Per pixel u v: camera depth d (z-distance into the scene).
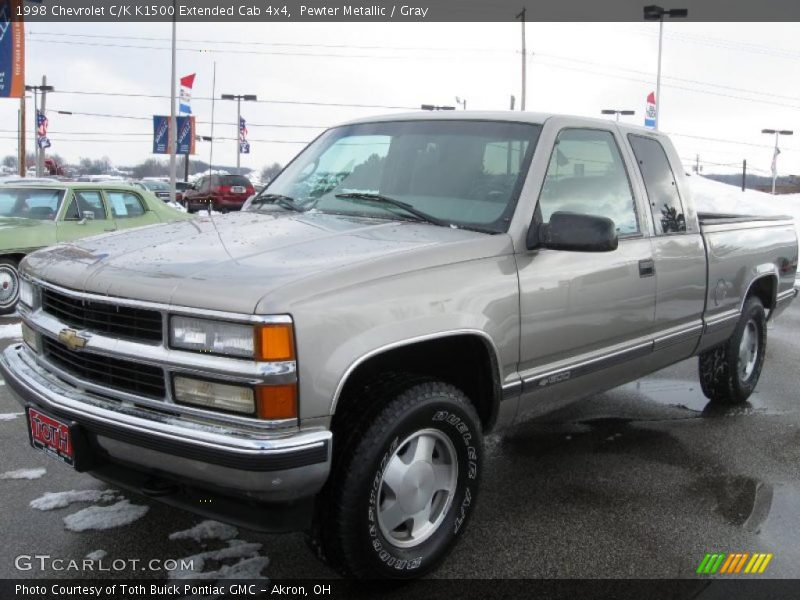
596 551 3.35
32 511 3.61
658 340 4.33
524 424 5.20
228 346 2.54
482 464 3.27
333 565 2.87
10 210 9.73
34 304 3.28
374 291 2.79
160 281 2.71
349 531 2.76
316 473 2.59
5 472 4.08
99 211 10.19
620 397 5.90
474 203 3.55
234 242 3.14
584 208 3.86
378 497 2.84
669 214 4.49
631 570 3.20
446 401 3.02
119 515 3.59
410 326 2.86
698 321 4.78
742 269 5.21
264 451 2.47
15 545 3.29
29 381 3.10
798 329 8.89
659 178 4.50
